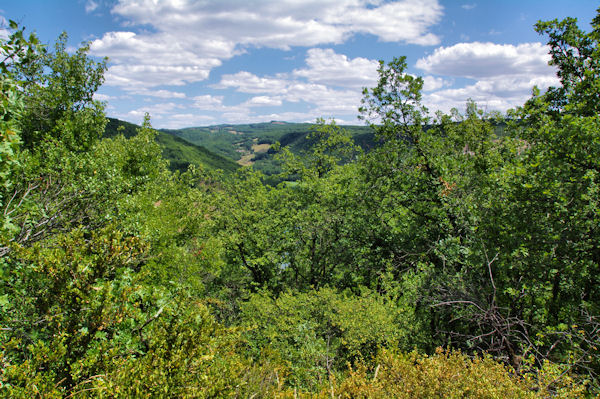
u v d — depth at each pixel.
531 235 7.81
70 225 8.23
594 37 9.50
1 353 3.12
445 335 10.55
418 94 12.75
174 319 4.13
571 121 7.51
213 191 23.42
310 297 13.84
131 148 18.47
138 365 3.66
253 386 5.64
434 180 12.74
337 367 10.14
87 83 16.58
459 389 4.64
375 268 14.69
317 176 22.70
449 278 9.80
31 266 3.85
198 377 3.80
